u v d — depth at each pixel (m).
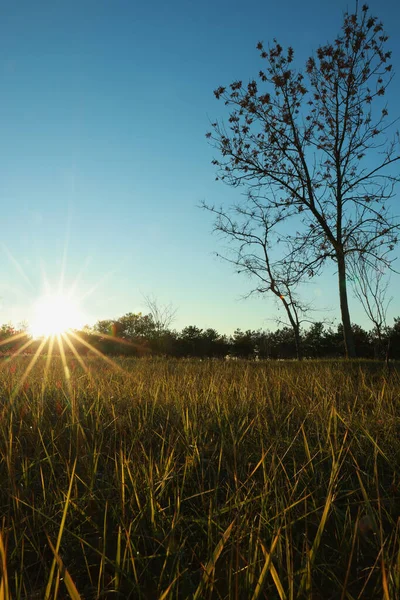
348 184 21.00
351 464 4.18
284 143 22.44
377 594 2.62
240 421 5.79
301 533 3.15
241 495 3.63
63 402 6.81
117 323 42.56
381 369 13.70
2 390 7.84
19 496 3.59
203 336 42.22
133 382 9.38
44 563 2.77
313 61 21.61
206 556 2.98
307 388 8.19
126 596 2.69
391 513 3.47
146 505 3.30
